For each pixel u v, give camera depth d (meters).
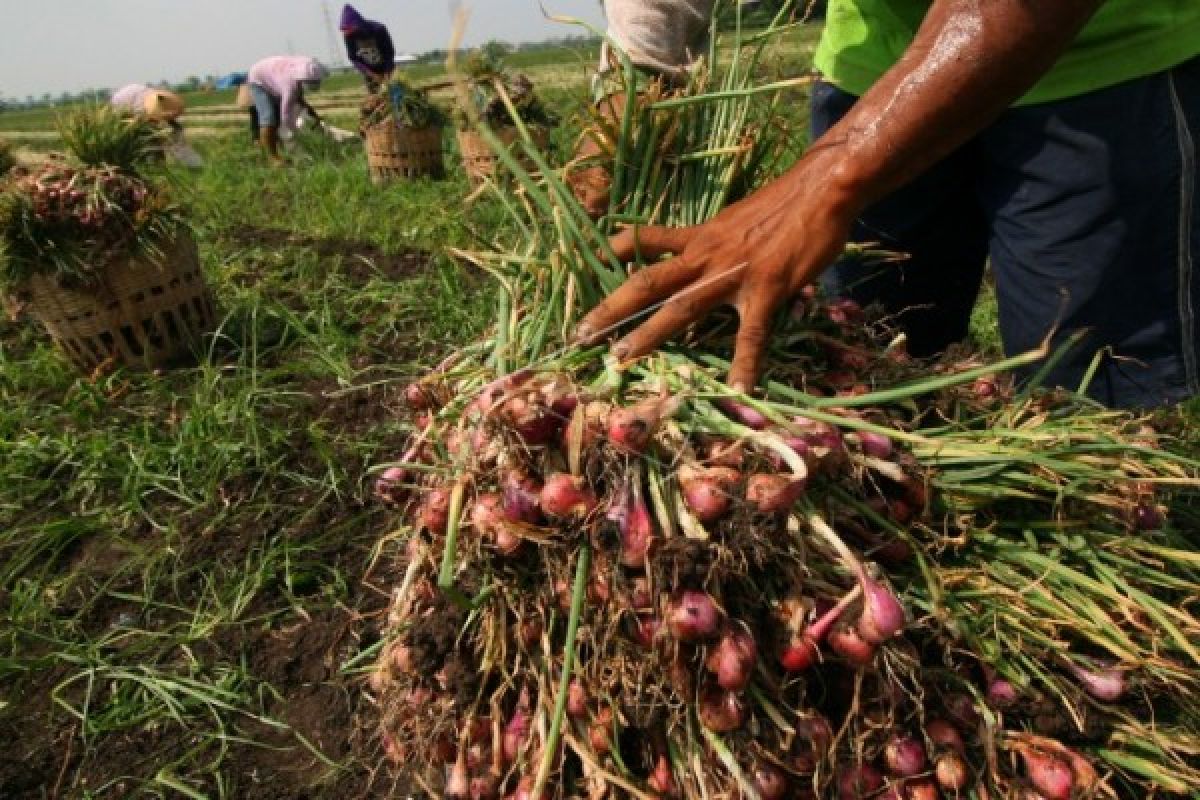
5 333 4.09
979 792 1.16
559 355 1.28
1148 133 1.62
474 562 1.21
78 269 3.11
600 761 1.20
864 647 1.04
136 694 1.95
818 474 1.16
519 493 1.09
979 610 1.25
